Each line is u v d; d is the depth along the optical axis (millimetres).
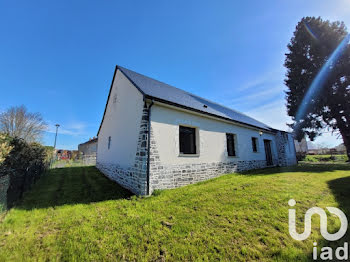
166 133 5246
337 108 11898
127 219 2869
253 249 1924
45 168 9484
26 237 2354
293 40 14305
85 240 2227
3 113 18078
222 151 7359
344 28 12031
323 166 9867
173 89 9039
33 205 3748
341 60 11695
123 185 5832
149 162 4633
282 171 7898
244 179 5844
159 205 3541
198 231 2381
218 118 7250
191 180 5676
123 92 7023
